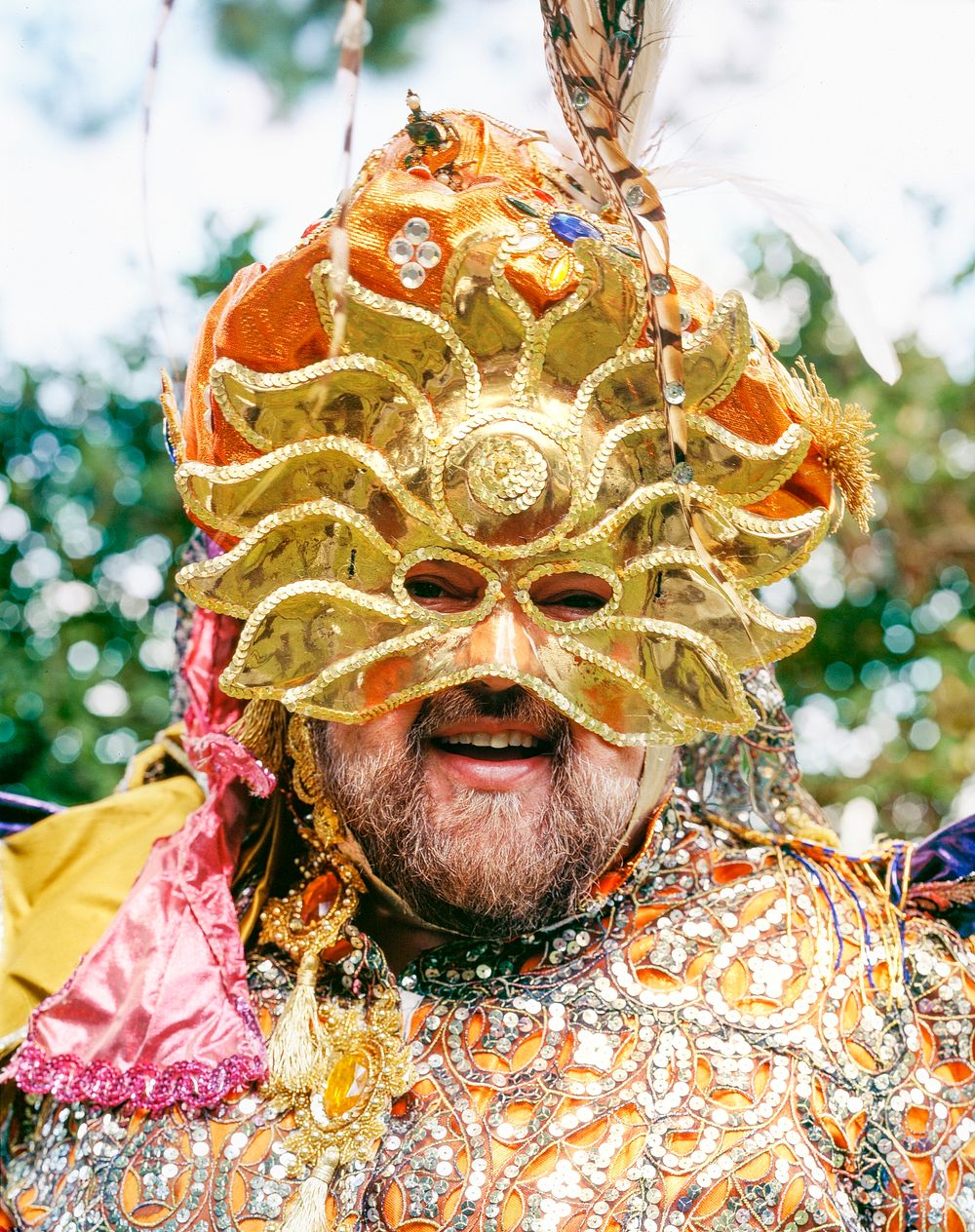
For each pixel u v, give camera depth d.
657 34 1.08
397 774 1.04
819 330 2.20
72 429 1.99
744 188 1.12
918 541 2.22
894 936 1.08
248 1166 1.01
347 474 1.03
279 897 1.15
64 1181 1.06
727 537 1.05
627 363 1.01
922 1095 1.03
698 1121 1.00
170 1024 1.04
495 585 1.02
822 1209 0.97
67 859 1.21
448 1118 1.01
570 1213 0.96
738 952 1.07
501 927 1.06
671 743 1.03
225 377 1.00
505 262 0.98
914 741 2.17
